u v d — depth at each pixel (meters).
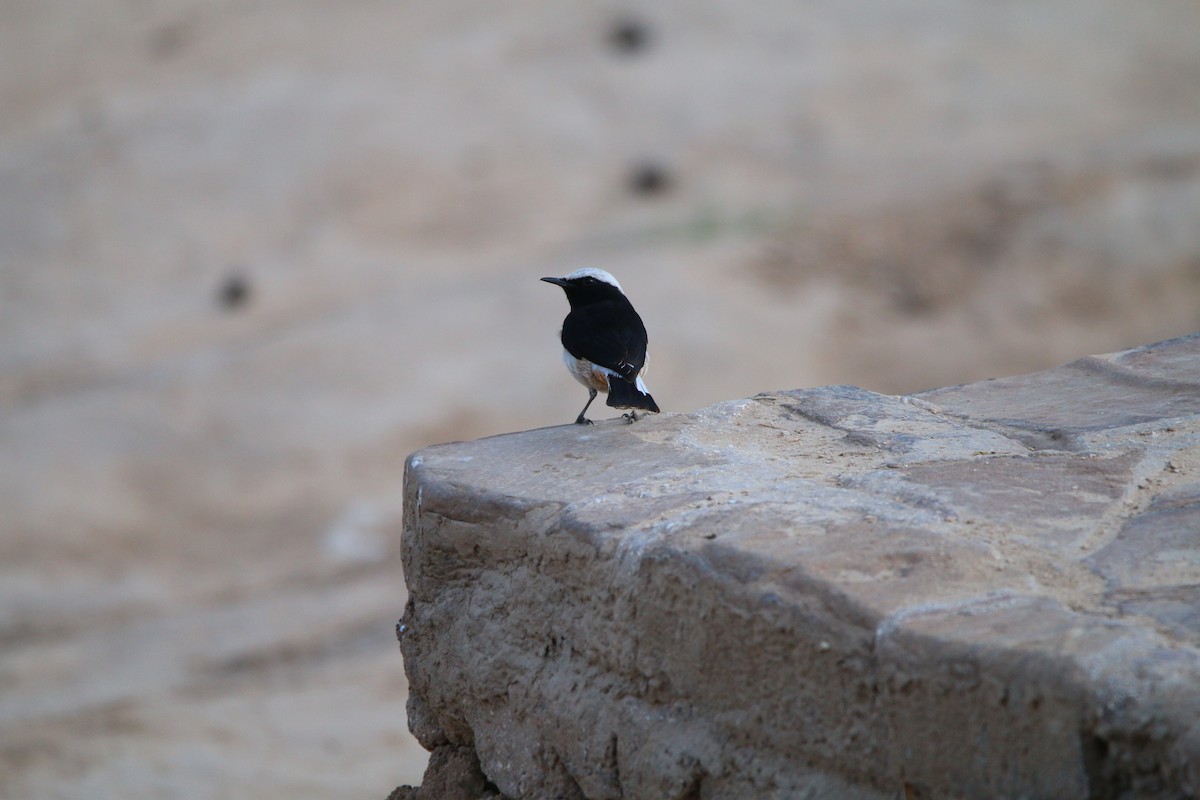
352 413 35.31
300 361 38.09
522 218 49.03
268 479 33.06
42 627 25.95
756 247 42.75
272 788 14.78
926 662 3.22
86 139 59.75
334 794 14.41
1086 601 3.42
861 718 3.42
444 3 68.62
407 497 5.35
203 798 14.45
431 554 5.05
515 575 4.75
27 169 57.75
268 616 25.08
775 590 3.68
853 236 43.31
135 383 39.12
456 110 56.47
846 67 57.53
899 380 37.12
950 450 5.07
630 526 4.32
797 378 36.19
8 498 32.69
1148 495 4.27
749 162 51.56
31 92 70.75
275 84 61.47
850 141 52.44
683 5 64.06
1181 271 40.50
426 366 36.91
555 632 4.53
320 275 46.75
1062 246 41.94
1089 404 5.66
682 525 4.20
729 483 4.68
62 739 17.61
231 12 73.50
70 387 40.69
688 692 3.98
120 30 76.00
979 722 3.11
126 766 15.99
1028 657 3.03
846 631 3.45
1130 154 47.09
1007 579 3.58
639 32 61.97
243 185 52.97
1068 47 58.56
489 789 4.97
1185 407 5.39
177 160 55.62
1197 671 2.88
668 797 3.95
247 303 45.53
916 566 3.68
